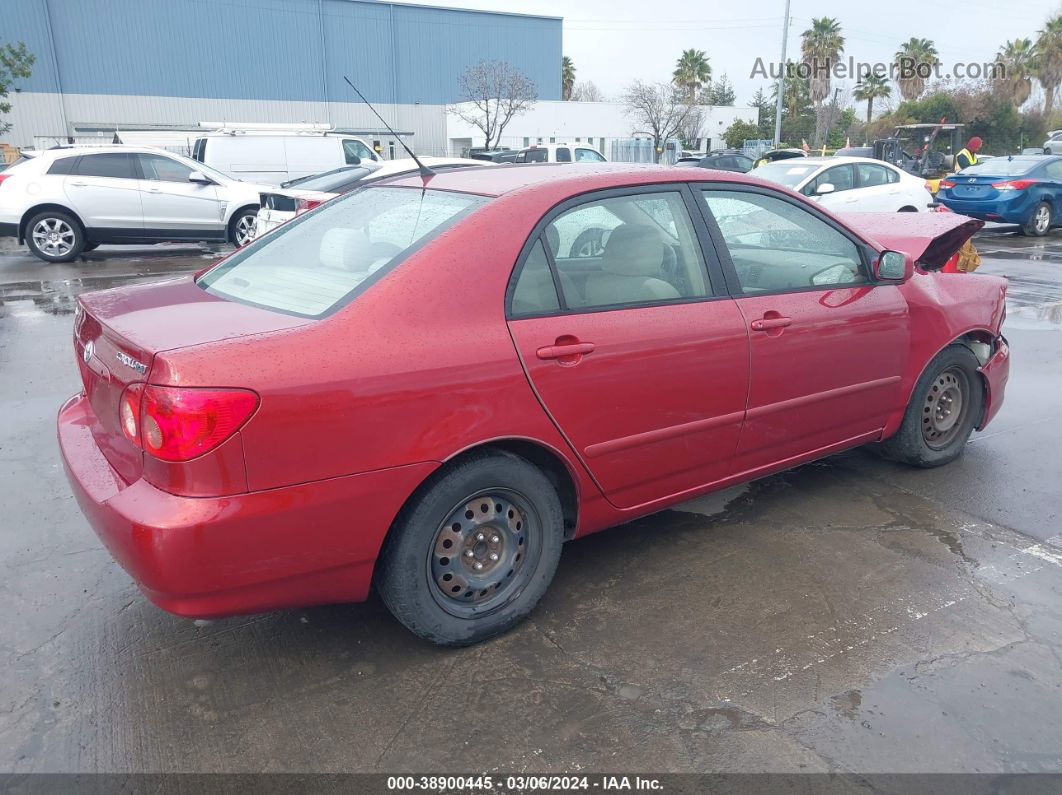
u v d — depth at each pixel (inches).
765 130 1808.6
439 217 119.5
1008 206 639.8
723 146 1782.7
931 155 1032.8
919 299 167.6
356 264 116.0
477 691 111.0
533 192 121.0
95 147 502.0
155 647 120.1
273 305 113.0
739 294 139.3
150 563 93.3
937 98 1675.7
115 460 106.7
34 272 459.5
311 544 101.0
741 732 103.3
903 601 133.2
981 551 149.6
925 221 201.9
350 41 1886.1
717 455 140.4
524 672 115.0
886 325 160.2
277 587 101.3
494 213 116.3
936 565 144.5
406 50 1942.7
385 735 102.8
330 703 108.6
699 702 108.9
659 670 115.5
